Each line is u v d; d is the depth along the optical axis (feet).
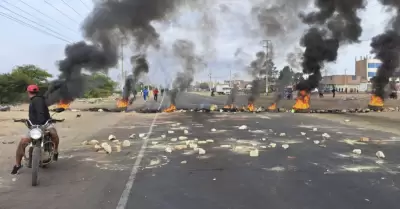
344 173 21.25
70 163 24.53
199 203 16.10
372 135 37.35
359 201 16.14
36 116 21.59
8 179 20.49
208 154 27.32
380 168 22.43
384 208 15.23
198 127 45.98
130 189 18.33
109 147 28.43
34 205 16.08
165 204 16.01
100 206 15.83
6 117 57.88
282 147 30.14
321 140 34.14
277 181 19.62
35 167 19.15
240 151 28.48
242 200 16.46
